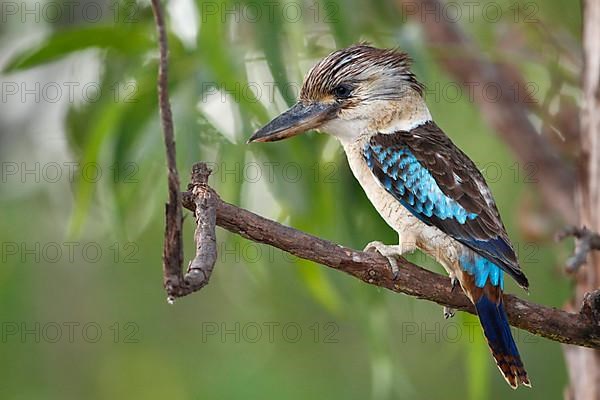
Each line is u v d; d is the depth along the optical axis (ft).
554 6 40.91
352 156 29.17
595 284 29.91
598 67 30.01
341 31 31.35
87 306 44.91
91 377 44.83
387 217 28.27
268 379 43.68
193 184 21.80
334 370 44.21
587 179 30.04
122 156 31.42
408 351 45.73
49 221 43.19
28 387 43.98
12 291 43.06
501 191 44.78
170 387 45.09
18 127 39.86
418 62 32.27
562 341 24.66
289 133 28.89
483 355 32.22
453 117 43.88
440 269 33.91
